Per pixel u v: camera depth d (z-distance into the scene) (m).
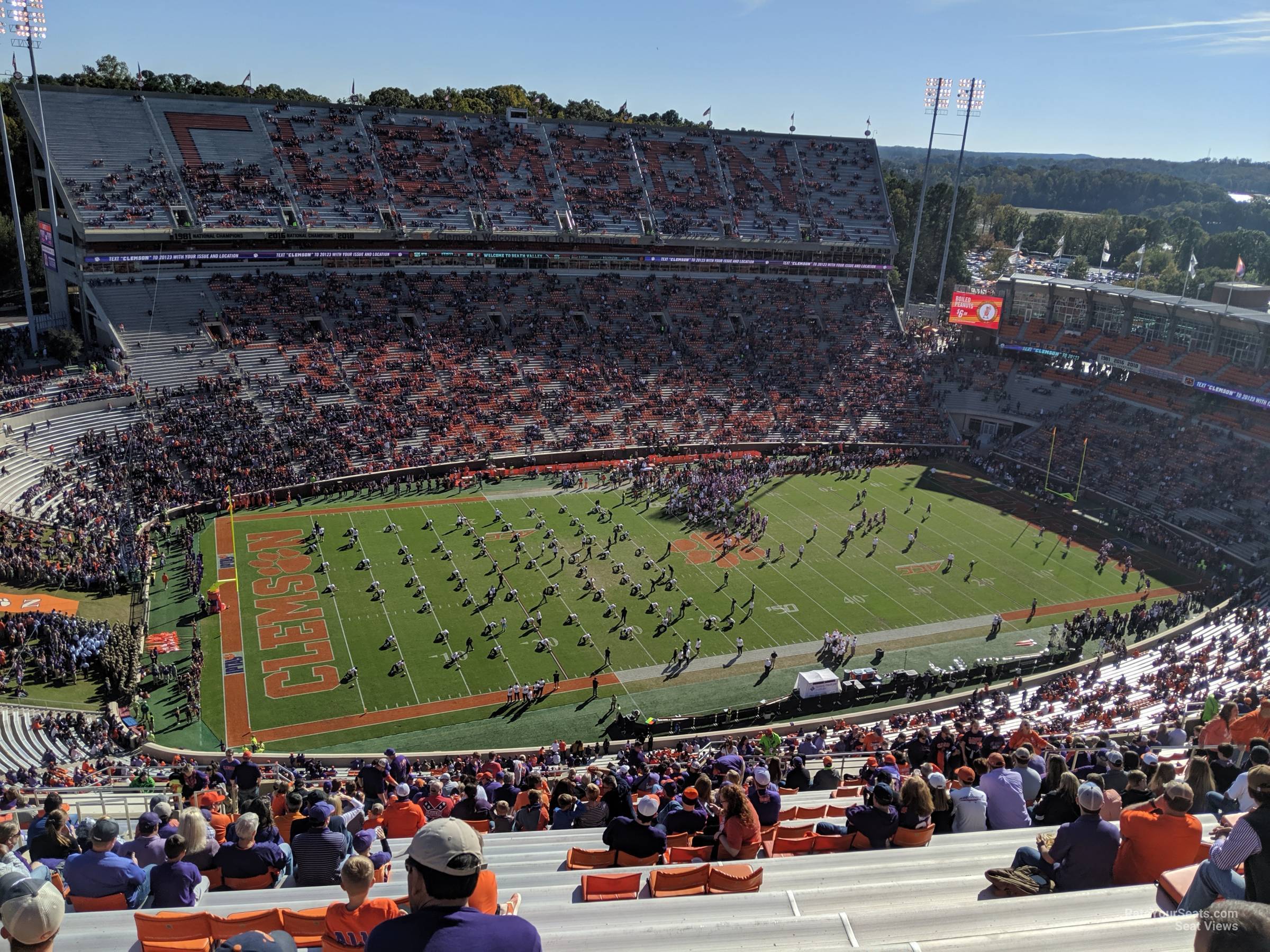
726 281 103.44
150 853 12.72
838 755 34.69
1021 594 62.38
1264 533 69.69
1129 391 88.44
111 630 49.50
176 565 59.16
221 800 19.98
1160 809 10.30
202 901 11.27
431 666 50.16
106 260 78.19
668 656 52.53
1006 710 46.44
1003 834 13.38
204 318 79.56
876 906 9.91
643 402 87.25
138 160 82.75
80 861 10.66
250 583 57.50
